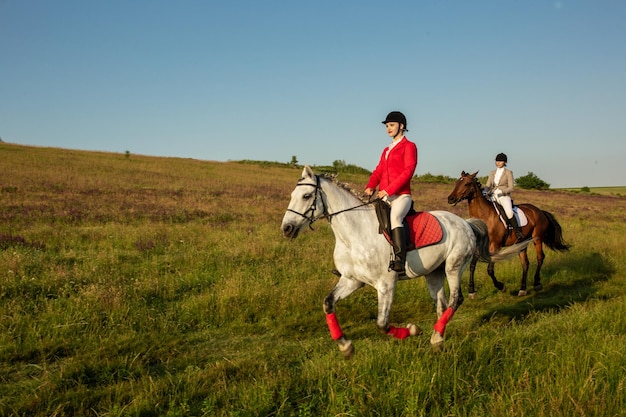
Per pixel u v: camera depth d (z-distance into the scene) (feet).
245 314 22.49
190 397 13.84
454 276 19.31
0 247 33.27
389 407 12.69
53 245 35.17
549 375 14.12
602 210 100.32
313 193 16.90
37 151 156.56
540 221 31.40
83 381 15.39
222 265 31.09
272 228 48.21
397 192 18.06
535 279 30.53
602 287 29.96
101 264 29.12
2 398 14.11
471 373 14.87
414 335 18.31
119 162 149.38
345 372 14.76
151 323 20.67
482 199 30.91
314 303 24.49
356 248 17.19
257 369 16.40
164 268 30.04
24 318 19.53
